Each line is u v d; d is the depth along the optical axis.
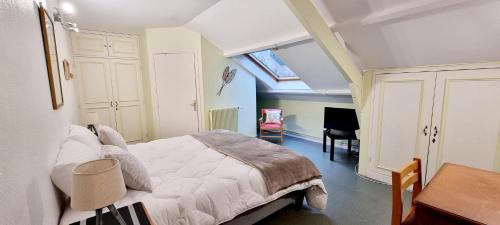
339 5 2.29
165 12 3.30
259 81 5.42
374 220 2.22
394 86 2.80
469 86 2.26
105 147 1.91
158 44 4.27
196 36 4.30
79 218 1.35
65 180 1.27
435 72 2.46
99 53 4.12
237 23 3.47
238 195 1.81
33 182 0.94
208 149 2.60
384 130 2.95
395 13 2.03
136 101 4.61
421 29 2.14
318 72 3.94
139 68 4.58
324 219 2.24
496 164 2.18
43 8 1.50
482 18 1.80
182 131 4.57
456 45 2.13
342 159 3.93
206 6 3.13
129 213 1.28
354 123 3.78
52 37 1.80
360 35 2.51
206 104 4.61
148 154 2.40
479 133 2.25
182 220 1.52
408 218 1.38
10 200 0.68
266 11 2.95
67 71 2.73
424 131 2.60
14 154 0.76
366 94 3.07
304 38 3.03
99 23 3.66
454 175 1.43
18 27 0.97
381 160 3.02
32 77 1.12
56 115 1.66
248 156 2.29
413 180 1.52
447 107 2.42
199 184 1.74
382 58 2.71
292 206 2.46
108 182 0.93
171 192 1.62
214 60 4.59
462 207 1.10
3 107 0.70
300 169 2.19
